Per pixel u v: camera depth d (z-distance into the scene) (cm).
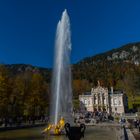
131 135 3291
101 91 18838
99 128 5941
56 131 3734
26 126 5925
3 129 4909
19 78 8719
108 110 18438
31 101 8319
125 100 19200
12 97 7312
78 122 7800
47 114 9350
